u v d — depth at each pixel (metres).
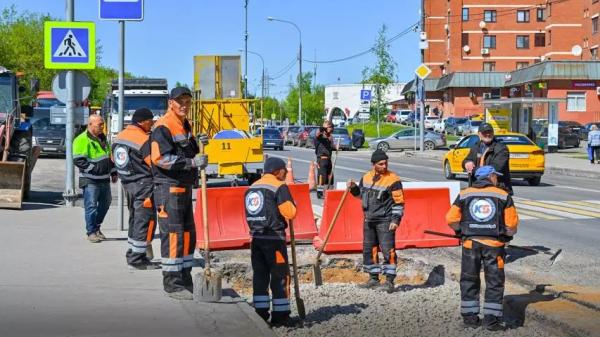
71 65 14.31
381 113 60.44
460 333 8.03
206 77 27.62
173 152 7.78
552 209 18.22
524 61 89.62
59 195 19.11
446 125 73.81
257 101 25.94
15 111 17.73
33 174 26.88
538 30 89.38
